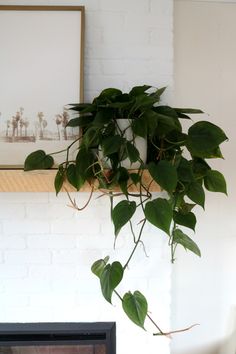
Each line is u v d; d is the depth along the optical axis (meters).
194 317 1.53
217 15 1.43
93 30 1.23
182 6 1.41
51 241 1.27
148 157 1.01
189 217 1.02
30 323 1.29
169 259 1.27
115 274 0.96
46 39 1.18
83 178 0.96
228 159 1.47
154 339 1.30
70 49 1.19
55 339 1.29
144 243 1.27
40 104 1.18
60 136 1.18
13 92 1.18
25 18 1.19
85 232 1.27
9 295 1.29
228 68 1.44
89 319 1.29
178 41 1.42
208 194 1.48
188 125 1.45
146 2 1.23
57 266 1.28
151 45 1.24
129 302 1.00
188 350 1.54
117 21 1.23
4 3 1.21
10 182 1.02
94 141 0.93
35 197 1.26
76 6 1.19
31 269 1.28
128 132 0.97
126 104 0.92
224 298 1.53
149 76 1.24
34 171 1.02
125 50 1.24
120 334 1.30
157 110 1.02
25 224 1.26
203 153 0.93
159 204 0.89
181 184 0.96
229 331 1.54
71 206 1.25
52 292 1.29
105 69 1.24
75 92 1.18
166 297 1.29
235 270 1.52
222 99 1.45
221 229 1.49
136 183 0.94
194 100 1.44
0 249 1.27
